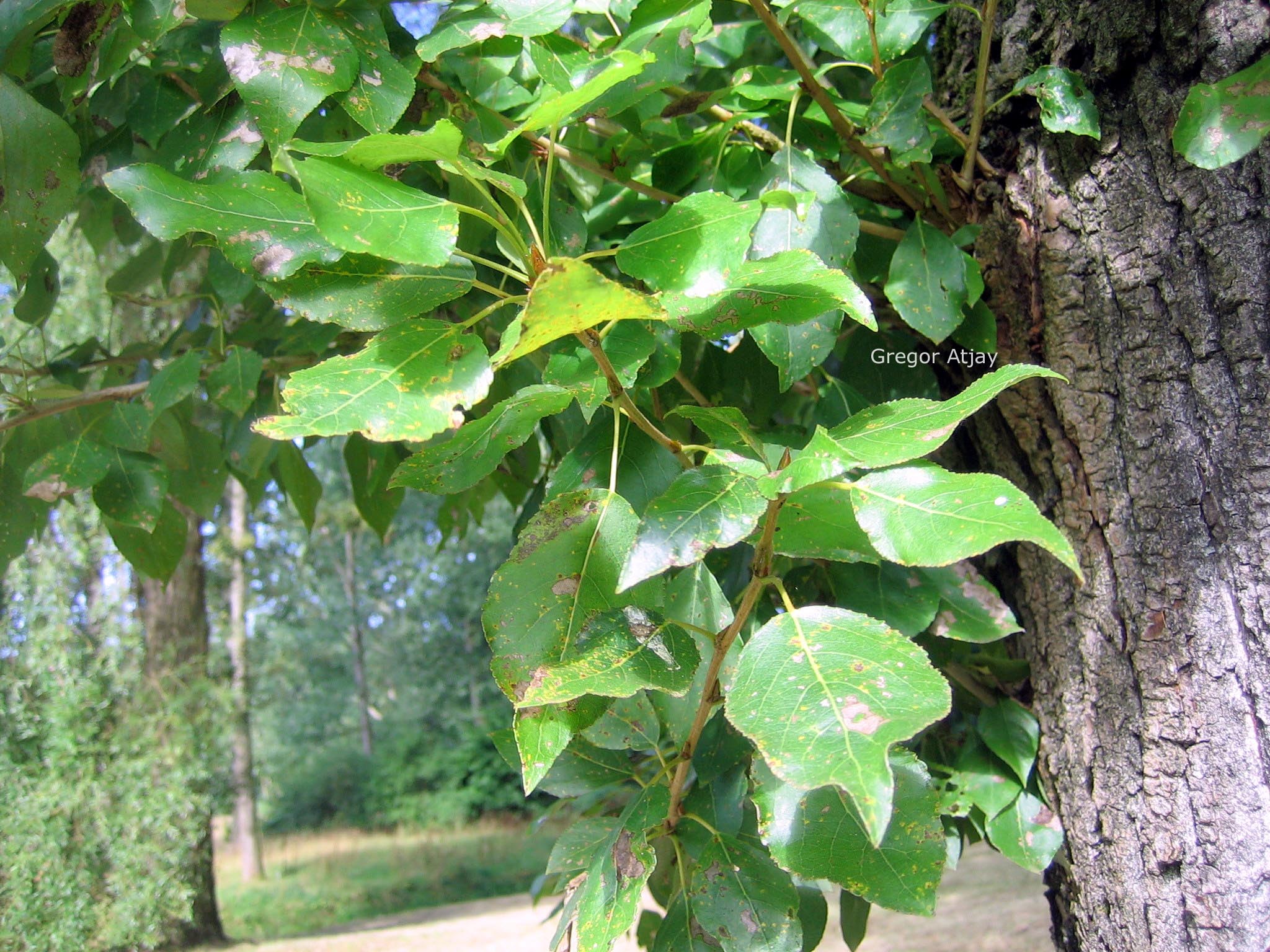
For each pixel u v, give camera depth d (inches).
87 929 122.6
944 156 28.3
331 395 15.8
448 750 374.6
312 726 441.7
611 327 19.0
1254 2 23.1
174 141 23.7
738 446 20.9
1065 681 26.1
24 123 23.1
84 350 36.6
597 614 18.7
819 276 17.9
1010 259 26.8
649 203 30.8
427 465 21.7
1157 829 24.0
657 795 22.4
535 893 36.1
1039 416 26.4
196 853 162.6
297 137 26.7
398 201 16.4
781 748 15.1
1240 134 21.4
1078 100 24.4
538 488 33.2
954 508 16.3
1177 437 23.9
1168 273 24.0
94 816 126.3
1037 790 27.2
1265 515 22.9
